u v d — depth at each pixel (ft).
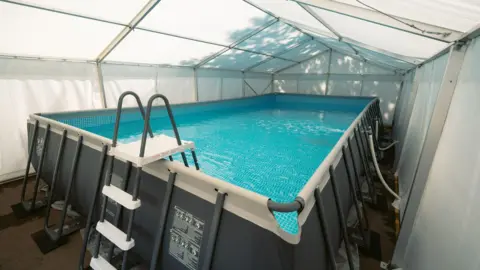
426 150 5.84
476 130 4.05
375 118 16.81
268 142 14.60
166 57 17.29
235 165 10.94
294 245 3.23
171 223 4.54
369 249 7.16
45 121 8.58
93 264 4.90
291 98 32.50
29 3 8.18
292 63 32.27
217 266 3.93
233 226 3.76
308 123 20.40
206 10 11.43
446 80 5.35
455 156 4.65
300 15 10.71
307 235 3.70
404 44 8.25
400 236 6.52
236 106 26.71
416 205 6.08
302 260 3.47
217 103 23.98
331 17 8.43
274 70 34.22
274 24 15.11
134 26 11.35
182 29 13.16
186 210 4.33
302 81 34.04
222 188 3.83
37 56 11.51
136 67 16.98
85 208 7.09
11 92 10.91
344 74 30.73
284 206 3.24
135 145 5.01
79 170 7.04
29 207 8.55
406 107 15.75
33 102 11.71
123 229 5.75
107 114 14.80
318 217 4.27
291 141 14.85
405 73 22.65
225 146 13.64
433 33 5.01
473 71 4.53
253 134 16.51
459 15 3.75
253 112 25.94
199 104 21.99
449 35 4.90
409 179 8.88
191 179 4.26
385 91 28.43
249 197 3.52
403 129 14.53
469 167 4.03
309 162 11.42
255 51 21.16
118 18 10.44
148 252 5.18
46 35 10.28
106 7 9.41
